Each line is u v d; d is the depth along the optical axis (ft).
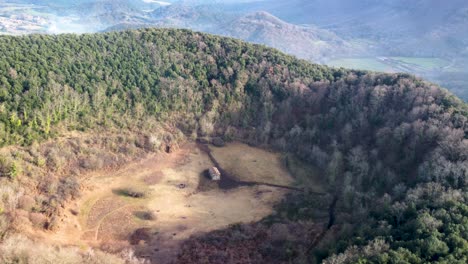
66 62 426.10
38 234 288.51
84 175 369.91
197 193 381.40
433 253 211.00
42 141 364.79
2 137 338.95
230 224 335.67
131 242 308.19
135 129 427.33
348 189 355.77
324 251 270.87
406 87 431.84
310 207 358.43
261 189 390.83
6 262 222.89
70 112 395.75
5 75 375.66
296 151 445.37
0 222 275.39
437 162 314.35
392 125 400.67
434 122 364.58
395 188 326.03
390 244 230.07
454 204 250.57
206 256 294.87
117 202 351.46
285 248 301.63
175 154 429.79
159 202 360.07
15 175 322.96
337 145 421.59
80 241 299.79
